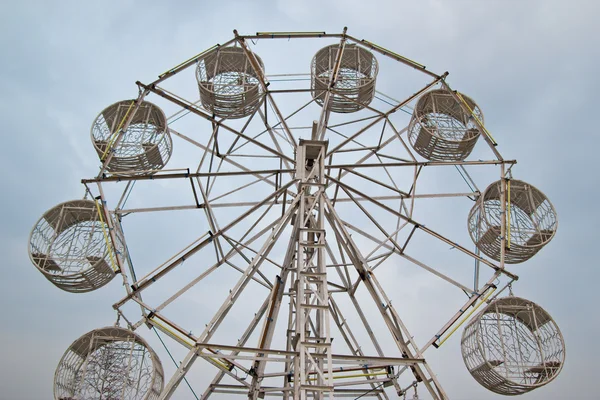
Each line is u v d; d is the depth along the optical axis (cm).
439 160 2092
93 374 1481
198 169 1872
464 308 1731
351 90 2188
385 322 1672
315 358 1527
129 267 1728
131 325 1584
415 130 2094
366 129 2073
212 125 1972
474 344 1664
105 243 1698
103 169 1809
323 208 1709
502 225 1820
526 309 1667
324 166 1858
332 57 2289
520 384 1572
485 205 1958
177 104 1950
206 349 1500
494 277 1773
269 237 1731
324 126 2173
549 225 1809
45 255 1658
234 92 2019
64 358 1485
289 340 1798
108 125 1988
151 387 1455
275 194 1852
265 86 2072
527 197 1886
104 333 1530
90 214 1764
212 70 2145
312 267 1783
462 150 2045
